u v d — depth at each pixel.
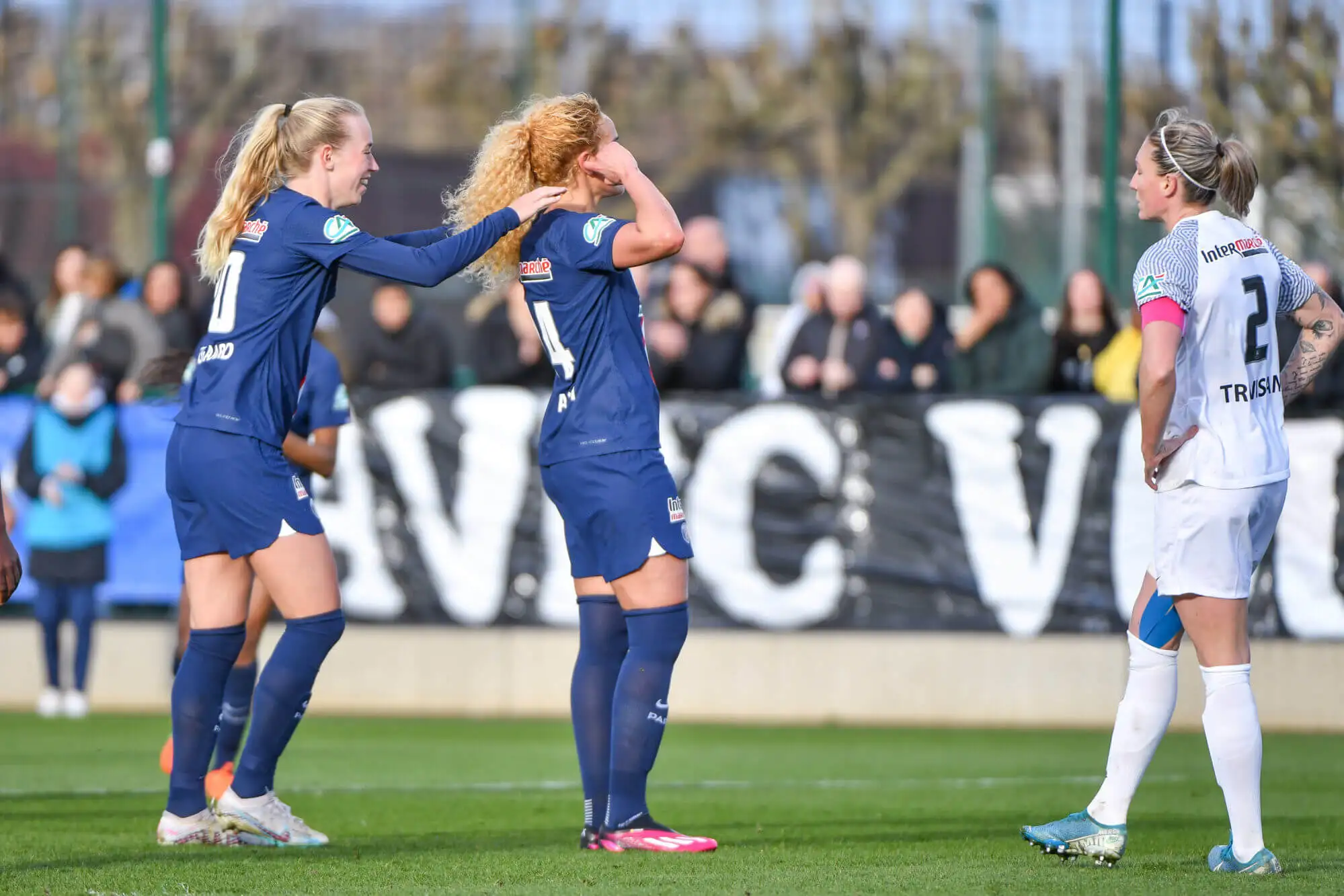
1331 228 34.56
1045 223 40.31
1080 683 32.16
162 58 36.56
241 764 17.50
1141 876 14.95
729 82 66.56
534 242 16.61
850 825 19.98
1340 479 31.55
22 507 34.22
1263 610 31.91
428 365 34.78
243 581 17.69
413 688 34.00
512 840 18.31
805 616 32.94
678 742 30.39
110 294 35.09
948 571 32.50
